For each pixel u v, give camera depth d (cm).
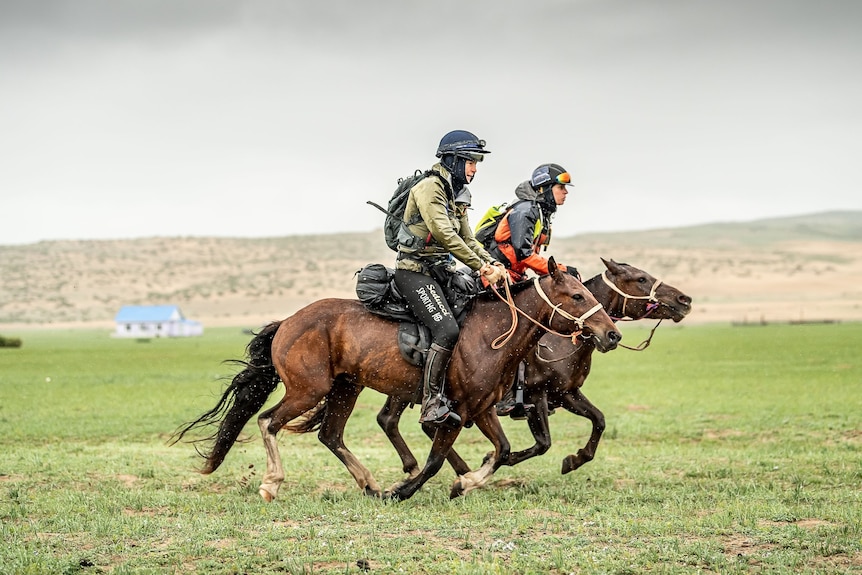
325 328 1223
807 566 868
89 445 1883
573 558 894
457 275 1231
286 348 1225
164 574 862
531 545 941
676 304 1345
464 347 1183
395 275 1216
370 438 2019
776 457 1595
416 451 1772
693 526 1019
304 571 858
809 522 1052
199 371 4556
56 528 1041
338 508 1147
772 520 1057
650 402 2722
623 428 2088
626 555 905
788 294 16812
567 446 1830
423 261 1206
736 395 2891
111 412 2533
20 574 858
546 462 1559
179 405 2755
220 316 17162
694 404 2634
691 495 1209
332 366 1228
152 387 3503
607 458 1612
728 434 1986
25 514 1116
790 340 6675
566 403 1342
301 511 1122
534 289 1187
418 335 1193
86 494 1247
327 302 1254
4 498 1227
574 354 1309
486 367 1177
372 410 2659
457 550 938
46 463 1516
